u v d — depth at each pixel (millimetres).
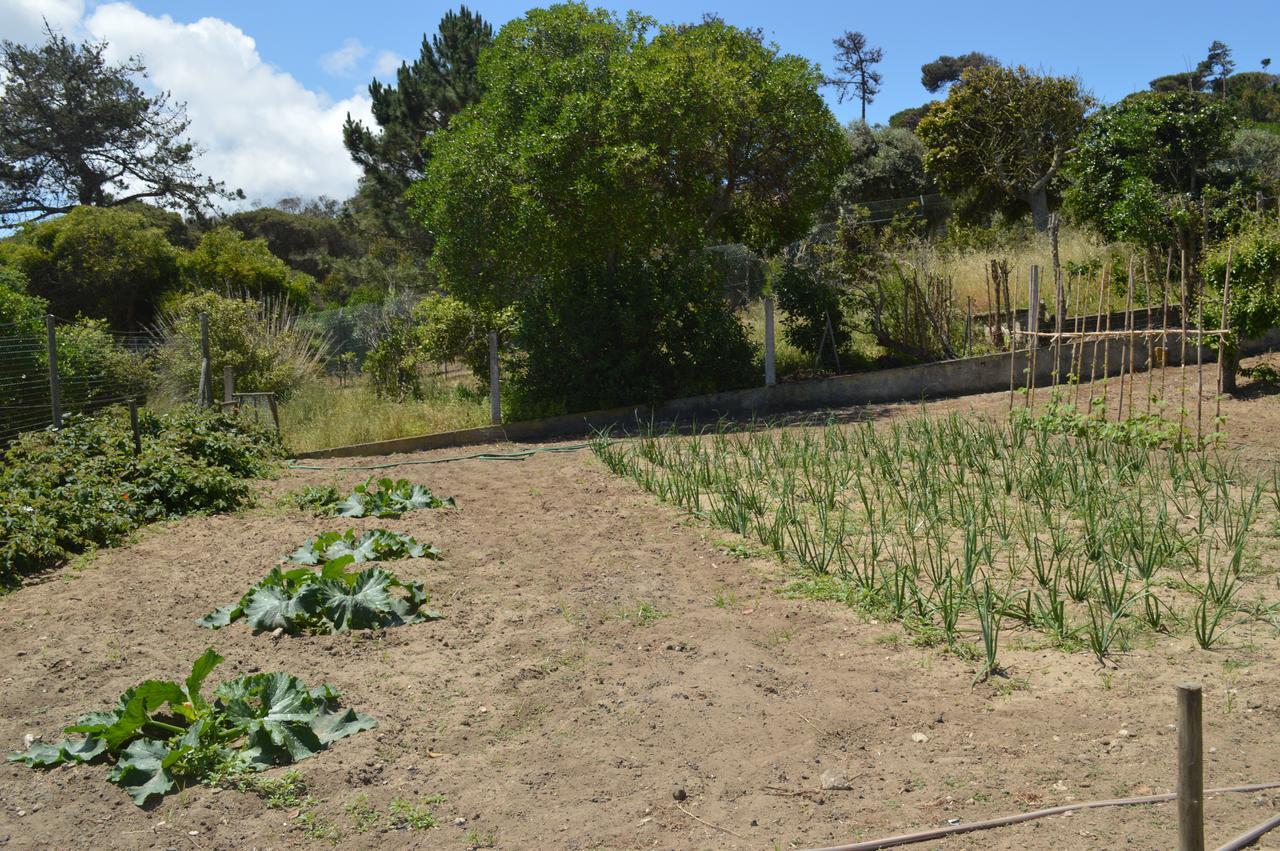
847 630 5676
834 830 3613
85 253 26016
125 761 4203
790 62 15711
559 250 14734
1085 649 5199
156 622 6055
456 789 4051
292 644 5652
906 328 15695
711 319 15195
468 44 28344
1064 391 12086
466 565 7156
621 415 14625
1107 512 7391
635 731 4492
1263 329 11078
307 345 19641
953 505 8023
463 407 15805
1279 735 4133
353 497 9125
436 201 15125
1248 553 6527
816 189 16219
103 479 8789
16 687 5086
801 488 9094
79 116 35188
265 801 3990
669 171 15273
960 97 25219
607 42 15383
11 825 3852
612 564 7137
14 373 12938
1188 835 2742
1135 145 17219
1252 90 39562
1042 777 3906
